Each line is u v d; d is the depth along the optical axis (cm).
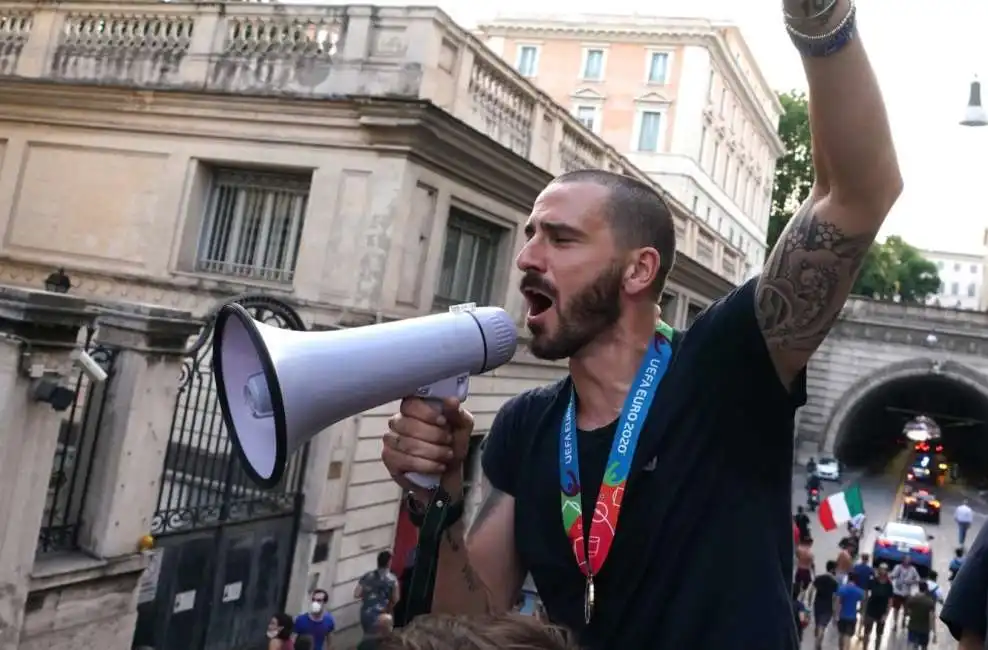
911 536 2197
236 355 170
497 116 1337
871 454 5388
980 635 249
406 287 1137
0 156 1349
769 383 159
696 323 171
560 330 168
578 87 4200
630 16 4144
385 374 166
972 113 808
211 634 893
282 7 1192
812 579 1711
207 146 1209
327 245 1123
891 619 1748
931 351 3725
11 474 566
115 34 1302
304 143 1148
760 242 5578
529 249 171
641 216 167
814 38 129
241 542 931
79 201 1283
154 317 682
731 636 150
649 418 164
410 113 1070
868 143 134
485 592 181
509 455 195
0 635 575
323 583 1056
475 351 176
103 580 669
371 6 1145
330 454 1046
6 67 1354
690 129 3991
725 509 158
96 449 682
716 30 4012
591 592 164
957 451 5497
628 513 161
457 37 1182
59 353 588
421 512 185
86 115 1288
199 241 1234
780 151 5769
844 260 146
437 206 1178
